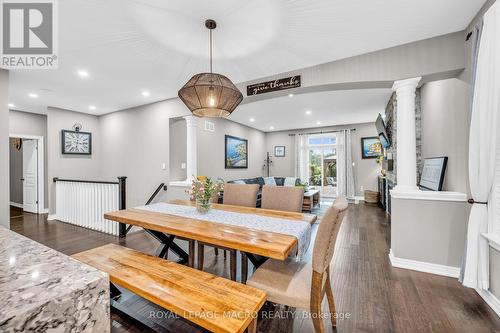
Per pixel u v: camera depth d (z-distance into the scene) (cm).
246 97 344
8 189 292
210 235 163
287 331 163
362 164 731
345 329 162
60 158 497
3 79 294
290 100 483
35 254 65
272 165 893
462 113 233
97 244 338
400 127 257
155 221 201
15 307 41
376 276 236
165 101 439
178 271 156
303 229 179
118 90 385
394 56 249
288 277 153
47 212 559
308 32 223
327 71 284
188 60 279
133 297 203
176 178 474
